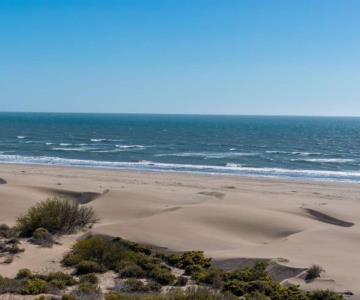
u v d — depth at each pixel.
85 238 21.05
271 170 55.69
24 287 13.57
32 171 46.75
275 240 22.94
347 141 111.56
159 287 14.73
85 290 13.59
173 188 36.88
